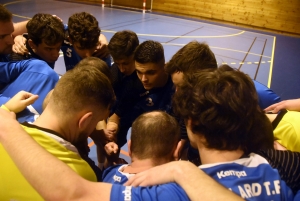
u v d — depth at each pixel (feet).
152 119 3.62
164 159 3.50
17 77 5.67
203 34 30.22
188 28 32.55
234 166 2.77
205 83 2.95
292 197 2.82
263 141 3.21
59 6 37.99
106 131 6.80
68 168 2.71
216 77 2.97
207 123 2.83
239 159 2.85
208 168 2.79
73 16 7.49
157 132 3.47
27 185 3.02
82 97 3.36
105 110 3.73
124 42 6.73
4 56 6.57
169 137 3.50
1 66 5.72
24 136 2.90
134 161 3.54
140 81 7.00
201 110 2.87
